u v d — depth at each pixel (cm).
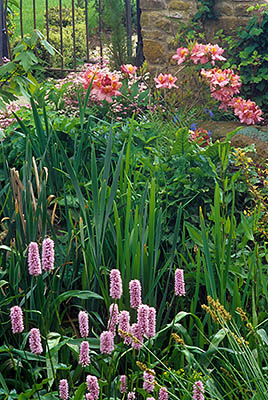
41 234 249
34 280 238
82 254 254
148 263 240
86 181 323
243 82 566
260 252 285
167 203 296
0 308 227
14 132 352
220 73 470
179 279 191
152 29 611
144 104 446
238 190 315
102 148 348
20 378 209
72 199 296
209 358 211
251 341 225
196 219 303
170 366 228
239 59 582
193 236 267
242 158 305
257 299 246
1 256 250
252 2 586
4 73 318
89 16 1090
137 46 630
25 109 423
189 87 564
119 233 237
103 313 255
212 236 280
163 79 459
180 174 313
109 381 191
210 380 198
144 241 240
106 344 171
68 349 220
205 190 304
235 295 236
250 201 320
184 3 608
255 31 557
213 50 477
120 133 362
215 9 601
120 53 588
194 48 478
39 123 295
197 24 607
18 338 222
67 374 215
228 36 596
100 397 186
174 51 608
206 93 523
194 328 257
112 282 181
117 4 578
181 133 316
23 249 241
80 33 969
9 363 213
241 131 464
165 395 176
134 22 848
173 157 327
